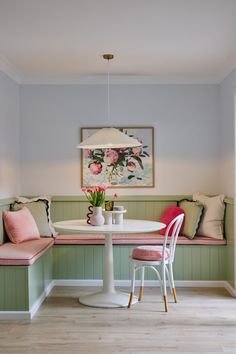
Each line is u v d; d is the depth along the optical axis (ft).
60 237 16.61
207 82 17.72
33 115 17.85
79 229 13.08
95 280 16.55
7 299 12.76
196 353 10.10
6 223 15.07
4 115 15.72
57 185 17.87
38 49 13.76
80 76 17.49
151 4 10.17
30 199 17.21
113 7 10.36
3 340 11.02
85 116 17.84
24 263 12.67
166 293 14.74
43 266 14.87
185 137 17.80
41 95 17.85
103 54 14.42
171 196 17.75
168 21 11.32
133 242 16.20
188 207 16.65
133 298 14.48
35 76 17.40
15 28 11.77
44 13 10.70
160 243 16.12
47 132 17.88
